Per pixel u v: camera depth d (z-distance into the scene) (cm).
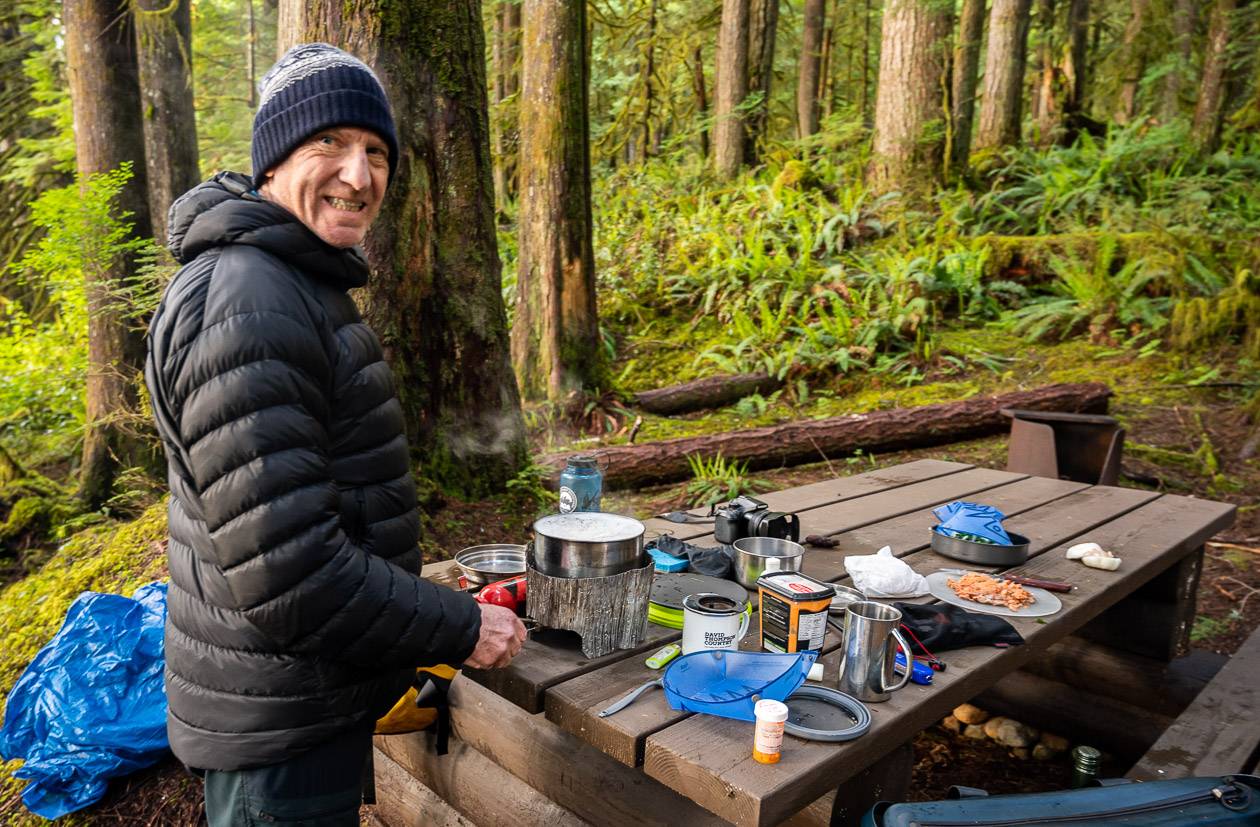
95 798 256
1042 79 1213
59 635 272
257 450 126
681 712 157
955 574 238
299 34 370
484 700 220
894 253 823
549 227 637
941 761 334
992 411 590
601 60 1542
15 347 755
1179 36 1134
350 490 146
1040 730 346
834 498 335
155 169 711
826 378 715
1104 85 1269
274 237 136
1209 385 636
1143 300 726
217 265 134
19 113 1083
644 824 181
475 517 390
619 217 1042
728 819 134
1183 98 1181
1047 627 204
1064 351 719
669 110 1459
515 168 1183
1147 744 320
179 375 129
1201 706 258
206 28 1739
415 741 242
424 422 391
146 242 577
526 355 661
